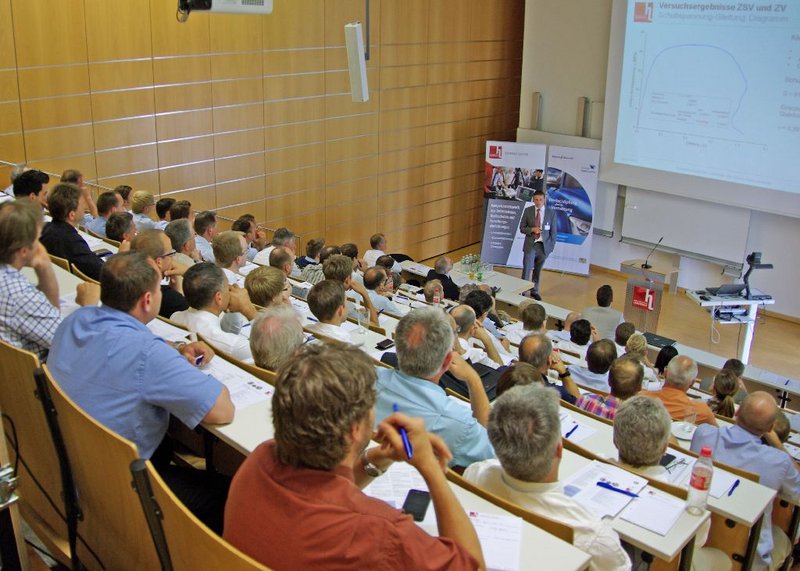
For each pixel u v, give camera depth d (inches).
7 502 83.2
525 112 542.9
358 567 58.3
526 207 503.8
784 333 437.4
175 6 346.9
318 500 60.7
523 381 137.2
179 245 225.1
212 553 63.9
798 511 180.4
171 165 363.9
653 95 467.2
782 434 200.4
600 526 94.3
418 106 492.4
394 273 347.6
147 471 70.6
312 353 63.8
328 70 426.0
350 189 463.2
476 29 515.8
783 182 425.4
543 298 487.2
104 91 331.0
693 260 485.4
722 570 142.3
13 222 109.2
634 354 247.0
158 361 93.1
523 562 74.9
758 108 426.6
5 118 303.1
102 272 97.9
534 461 93.2
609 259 524.4
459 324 203.6
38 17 305.1
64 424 85.7
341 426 61.2
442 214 536.4
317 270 288.0
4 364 94.4
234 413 97.8
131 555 84.0
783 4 405.4
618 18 471.2
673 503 111.6
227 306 157.2
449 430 112.8
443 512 64.9
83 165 330.3
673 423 186.7
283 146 414.9
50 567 103.3
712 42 435.5
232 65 377.7
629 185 491.5
